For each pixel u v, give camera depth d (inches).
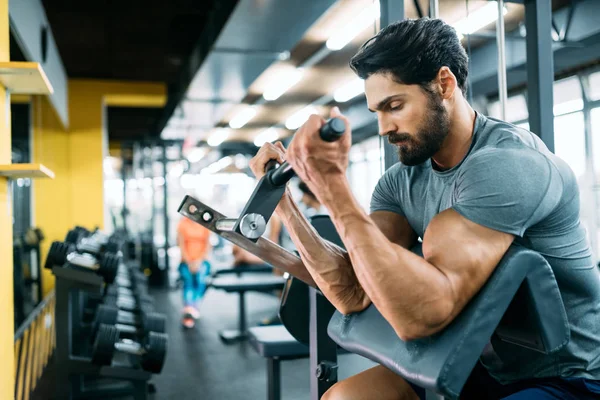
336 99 266.4
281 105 303.1
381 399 43.4
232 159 515.2
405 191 45.4
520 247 31.9
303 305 64.4
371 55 35.2
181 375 150.2
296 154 30.0
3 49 89.2
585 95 152.3
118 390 123.7
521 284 31.7
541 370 37.6
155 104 368.5
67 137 330.6
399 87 35.1
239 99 273.4
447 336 30.5
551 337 32.1
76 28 255.3
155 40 276.4
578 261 36.2
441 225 32.8
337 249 39.9
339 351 82.4
